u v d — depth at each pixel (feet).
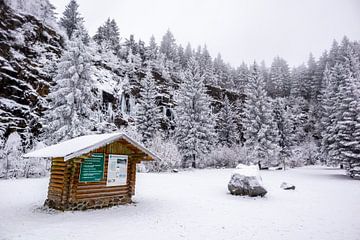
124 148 37.99
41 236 21.38
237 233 24.41
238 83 256.11
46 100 93.97
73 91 76.13
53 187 33.35
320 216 32.12
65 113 73.97
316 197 47.01
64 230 23.35
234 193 48.01
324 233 24.80
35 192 43.11
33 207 32.76
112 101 134.41
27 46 100.99
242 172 49.47
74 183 31.50
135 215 30.48
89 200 32.60
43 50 107.65
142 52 212.64
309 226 27.30
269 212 34.22
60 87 78.43
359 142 85.61
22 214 29.27
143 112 126.11
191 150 117.60
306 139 195.00
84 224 25.63
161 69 193.16
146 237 22.27
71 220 26.99
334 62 242.17
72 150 29.84
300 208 37.14
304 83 252.21
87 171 32.86
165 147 98.02
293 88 253.44
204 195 46.73
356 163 84.12
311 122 205.67
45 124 82.69
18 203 34.86
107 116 124.47
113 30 213.25
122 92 145.28
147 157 39.17
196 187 56.29
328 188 59.00
